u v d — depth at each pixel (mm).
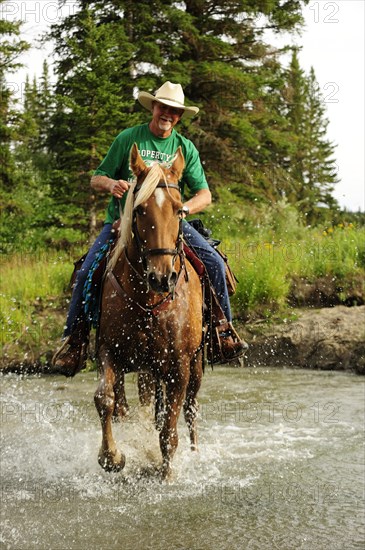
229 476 5363
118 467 4949
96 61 21062
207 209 21609
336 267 13359
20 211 25266
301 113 47344
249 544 4055
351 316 11625
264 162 27016
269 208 24656
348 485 5121
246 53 25906
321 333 11180
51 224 23375
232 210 22906
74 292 5535
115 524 4359
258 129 27000
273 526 4340
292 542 4082
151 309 4875
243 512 4594
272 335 11398
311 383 9367
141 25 23406
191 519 4457
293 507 4680
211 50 24938
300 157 45000
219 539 4125
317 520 4441
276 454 5941
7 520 4406
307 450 6059
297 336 11242
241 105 26188
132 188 4805
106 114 21094
